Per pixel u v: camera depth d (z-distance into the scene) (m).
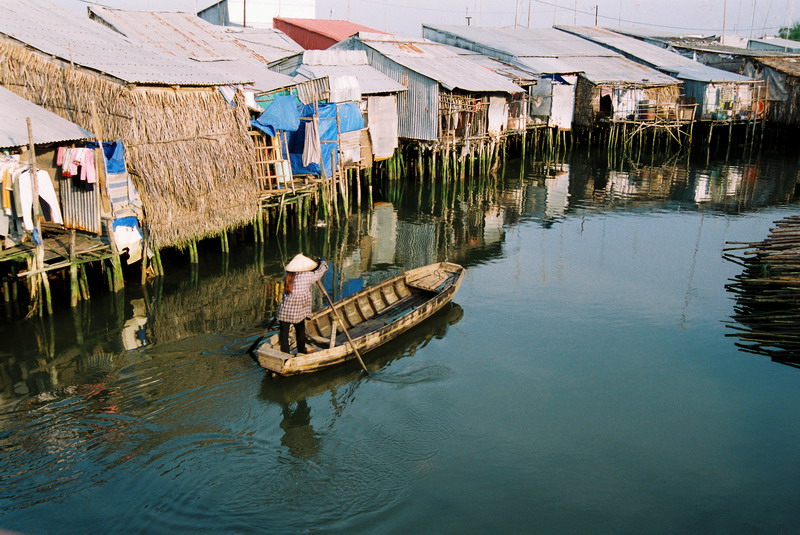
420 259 18.91
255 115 20.55
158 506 7.93
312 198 24.38
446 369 11.86
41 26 16.55
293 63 25.72
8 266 13.77
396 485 8.57
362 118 23.59
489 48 38.91
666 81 38.97
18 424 9.56
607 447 9.59
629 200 27.38
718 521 8.13
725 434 10.01
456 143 29.95
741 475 9.03
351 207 25.38
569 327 13.91
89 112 14.30
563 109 37.75
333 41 36.94
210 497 8.15
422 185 29.94
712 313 14.70
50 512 7.73
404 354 12.41
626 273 17.61
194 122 15.72
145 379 11.00
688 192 28.89
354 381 11.29
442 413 10.38
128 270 16.22
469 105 29.73
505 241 20.95
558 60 39.31
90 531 7.46
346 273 17.48
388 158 28.30
